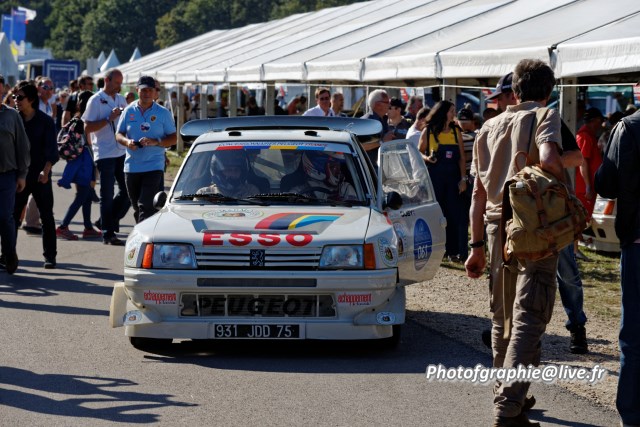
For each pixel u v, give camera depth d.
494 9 23.06
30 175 15.48
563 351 10.45
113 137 18.52
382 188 11.16
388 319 9.80
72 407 8.13
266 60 29.59
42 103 25.08
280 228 9.98
